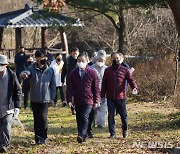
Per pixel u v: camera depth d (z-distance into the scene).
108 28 65.75
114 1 35.56
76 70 17.73
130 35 53.16
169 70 34.09
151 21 46.41
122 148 17.08
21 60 32.59
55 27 38.06
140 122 24.27
